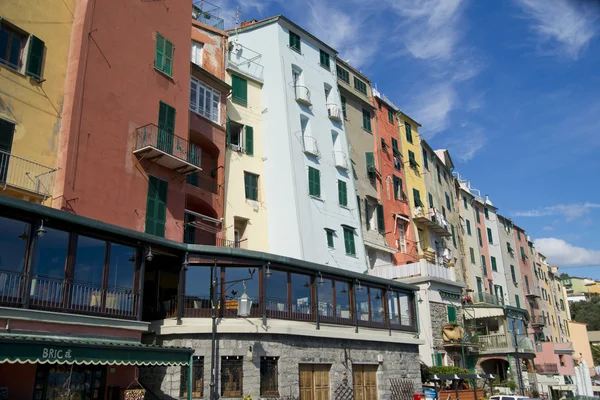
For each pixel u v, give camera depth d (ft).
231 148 102.22
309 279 79.71
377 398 84.38
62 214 55.42
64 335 54.19
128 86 76.23
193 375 64.49
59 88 69.62
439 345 116.57
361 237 119.75
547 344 164.66
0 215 51.75
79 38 71.61
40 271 54.08
